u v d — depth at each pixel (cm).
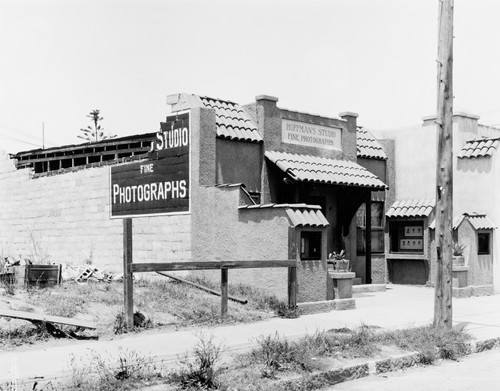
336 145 1905
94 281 1496
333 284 1433
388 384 824
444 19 1138
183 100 1661
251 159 1666
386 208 2123
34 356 833
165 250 1662
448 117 1135
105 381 701
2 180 2402
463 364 973
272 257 1369
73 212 2042
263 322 1199
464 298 1789
